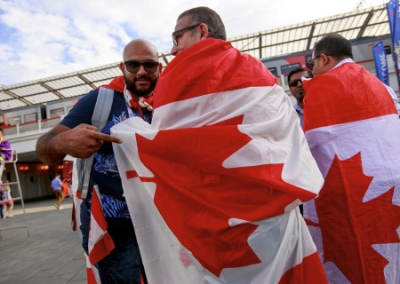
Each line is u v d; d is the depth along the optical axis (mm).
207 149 983
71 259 3947
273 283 936
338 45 1751
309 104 1593
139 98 1550
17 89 22156
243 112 1006
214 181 989
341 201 1489
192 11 1250
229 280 979
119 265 1451
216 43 1098
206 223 981
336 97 1534
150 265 1132
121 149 1188
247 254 956
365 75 1595
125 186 1189
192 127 1027
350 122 1513
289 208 962
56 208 12305
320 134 1537
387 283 1438
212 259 974
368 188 1460
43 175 25125
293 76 2668
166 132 1029
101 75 21156
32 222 8359
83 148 1067
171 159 1040
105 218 1420
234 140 965
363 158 1479
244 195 969
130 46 1521
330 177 1510
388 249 1449
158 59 1585
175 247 1076
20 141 17875
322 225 1538
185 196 1014
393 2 6699
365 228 1458
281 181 956
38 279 3264
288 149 1039
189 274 1040
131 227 1483
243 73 1067
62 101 21375
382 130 1520
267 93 1047
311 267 1001
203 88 1035
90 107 1437
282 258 951
